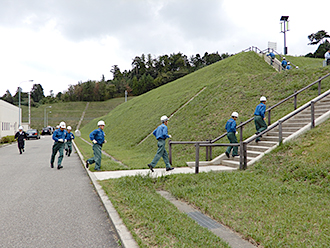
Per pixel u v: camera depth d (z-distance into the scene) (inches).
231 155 389.1
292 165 268.4
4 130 1459.2
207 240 139.6
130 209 191.2
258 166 297.7
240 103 607.5
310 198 198.8
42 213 198.5
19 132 663.8
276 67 1058.7
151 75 5831.7
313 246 130.4
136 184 267.7
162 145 317.7
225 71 1035.3
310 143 295.3
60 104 4845.0
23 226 172.4
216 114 609.9
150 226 157.0
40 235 157.8
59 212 201.0
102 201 218.5
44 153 671.8
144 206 196.4
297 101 494.3
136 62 6200.8
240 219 170.4
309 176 236.7
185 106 792.9
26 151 734.5
